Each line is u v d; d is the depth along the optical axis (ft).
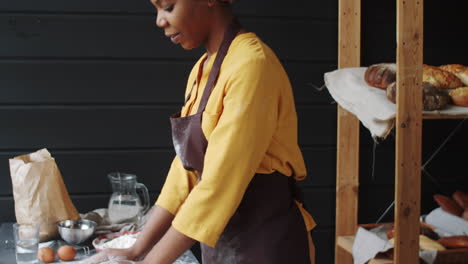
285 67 8.40
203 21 3.96
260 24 8.27
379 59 8.60
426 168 8.94
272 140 3.95
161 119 8.15
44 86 7.85
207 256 4.29
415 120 5.96
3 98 7.77
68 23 7.81
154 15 7.98
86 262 4.27
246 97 3.62
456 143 8.96
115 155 8.11
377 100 6.33
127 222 6.76
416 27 5.85
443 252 6.56
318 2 8.36
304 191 8.63
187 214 3.73
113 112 8.04
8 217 7.92
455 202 8.00
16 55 7.75
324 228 8.74
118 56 7.97
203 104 4.00
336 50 8.49
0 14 7.64
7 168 7.87
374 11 8.51
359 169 8.76
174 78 8.13
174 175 4.77
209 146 3.71
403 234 6.11
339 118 7.50
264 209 4.00
